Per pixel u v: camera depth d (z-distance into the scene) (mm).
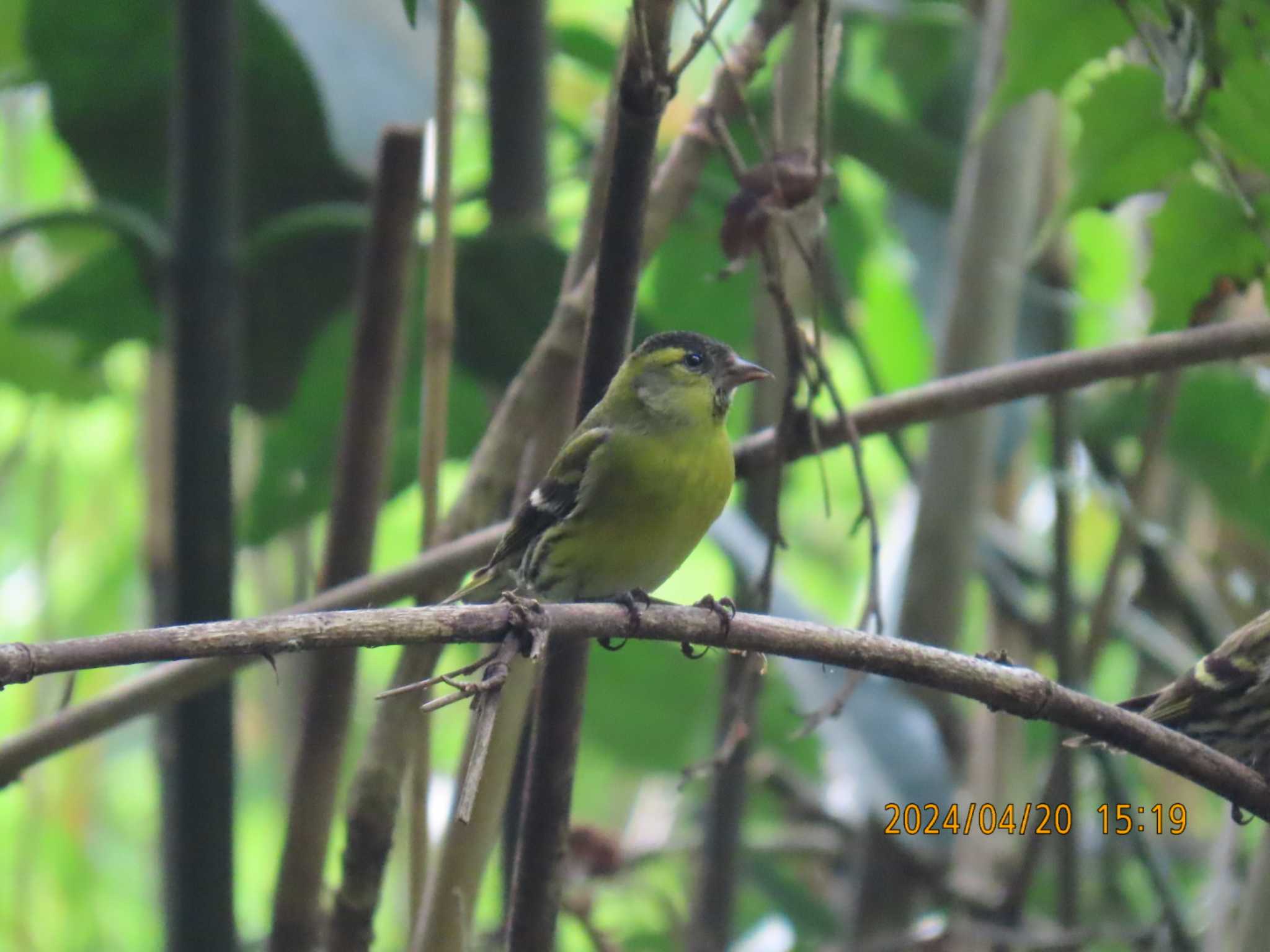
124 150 10805
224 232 8867
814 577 17344
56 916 14516
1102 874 13141
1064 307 12180
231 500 8820
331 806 7906
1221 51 7609
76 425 16094
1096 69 9656
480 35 14227
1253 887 7547
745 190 7574
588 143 12477
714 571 18125
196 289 8789
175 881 8711
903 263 15016
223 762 8766
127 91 10469
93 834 15664
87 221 9109
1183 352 7965
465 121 14547
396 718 7652
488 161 10352
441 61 7816
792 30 9133
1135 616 13547
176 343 8781
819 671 9695
